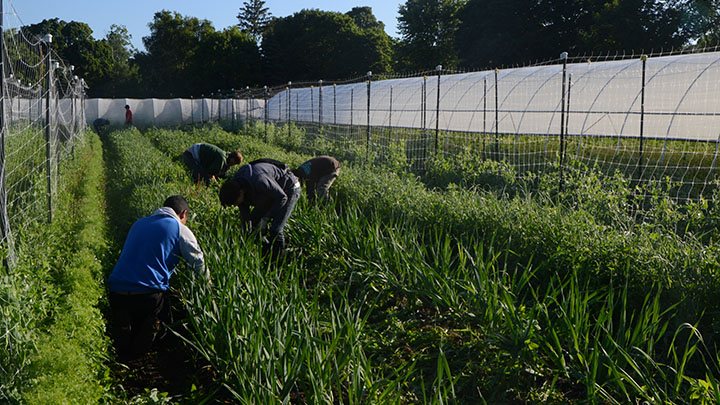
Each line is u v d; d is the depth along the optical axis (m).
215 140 21.42
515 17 40.66
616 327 5.47
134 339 5.15
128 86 66.94
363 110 24.42
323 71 63.25
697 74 13.26
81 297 5.44
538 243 6.80
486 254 7.11
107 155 20.38
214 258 5.88
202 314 4.95
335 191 10.17
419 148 18.50
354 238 6.77
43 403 3.64
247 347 4.27
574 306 4.91
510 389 4.38
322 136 21.19
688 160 13.68
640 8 36.06
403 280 5.87
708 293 5.28
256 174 6.45
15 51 7.20
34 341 4.27
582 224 6.82
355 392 3.75
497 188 11.82
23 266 5.18
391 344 5.10
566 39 40.38
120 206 10.38
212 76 62.28
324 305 5.93
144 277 5.00
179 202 5.45
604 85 15.37
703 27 34.88
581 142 15.91
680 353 4.93
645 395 3.84
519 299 6.04
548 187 10.56
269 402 3.61
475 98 19.00
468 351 4.82
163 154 16.94
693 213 7.78
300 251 7.28
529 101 17.11
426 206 8.32
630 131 14.36
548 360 4.70
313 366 4.08
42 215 8.01
